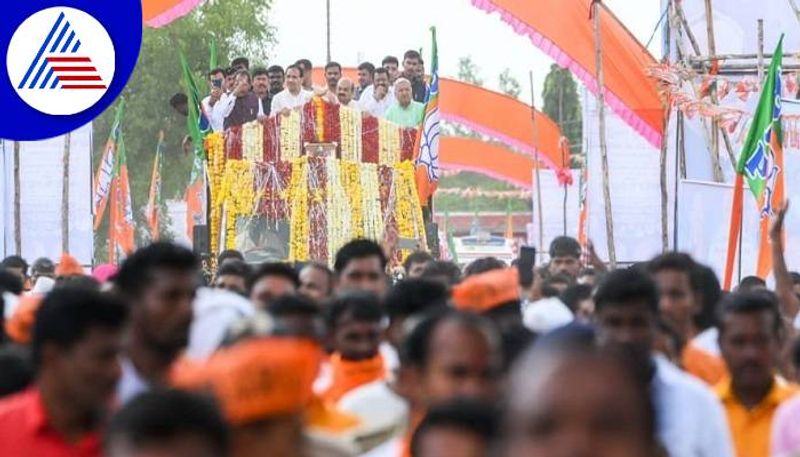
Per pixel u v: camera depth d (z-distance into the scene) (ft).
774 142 63.00
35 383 22.68
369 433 26.00
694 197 72.79
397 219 79.30
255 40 174.60
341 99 90.33
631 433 11.11
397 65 94.38
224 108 93.61
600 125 89.66
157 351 24.88
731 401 28.35
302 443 19.54
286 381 19.03
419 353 22.81
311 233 77.61
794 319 42.57
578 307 40.73
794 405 25.25
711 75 91.35
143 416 16.89
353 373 29.68
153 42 169.17
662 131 96.73
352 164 78.89
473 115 160.97
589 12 94.12
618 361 11.28
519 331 26.13
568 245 58.65
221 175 79.36
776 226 43.16
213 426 17.08
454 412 19.33
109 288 27.94
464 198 347.77
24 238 102.17
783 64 97.86
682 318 31.89
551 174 167.94
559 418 11.13
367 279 37.73
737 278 66.74
